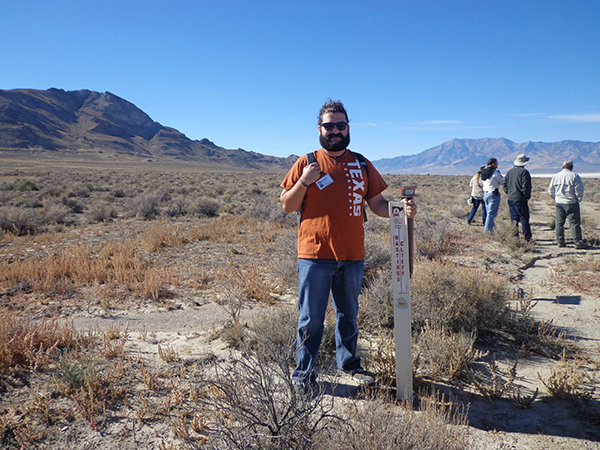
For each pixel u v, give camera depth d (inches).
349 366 134.5
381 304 184.7
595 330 183.6
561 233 379.9
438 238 372.2
